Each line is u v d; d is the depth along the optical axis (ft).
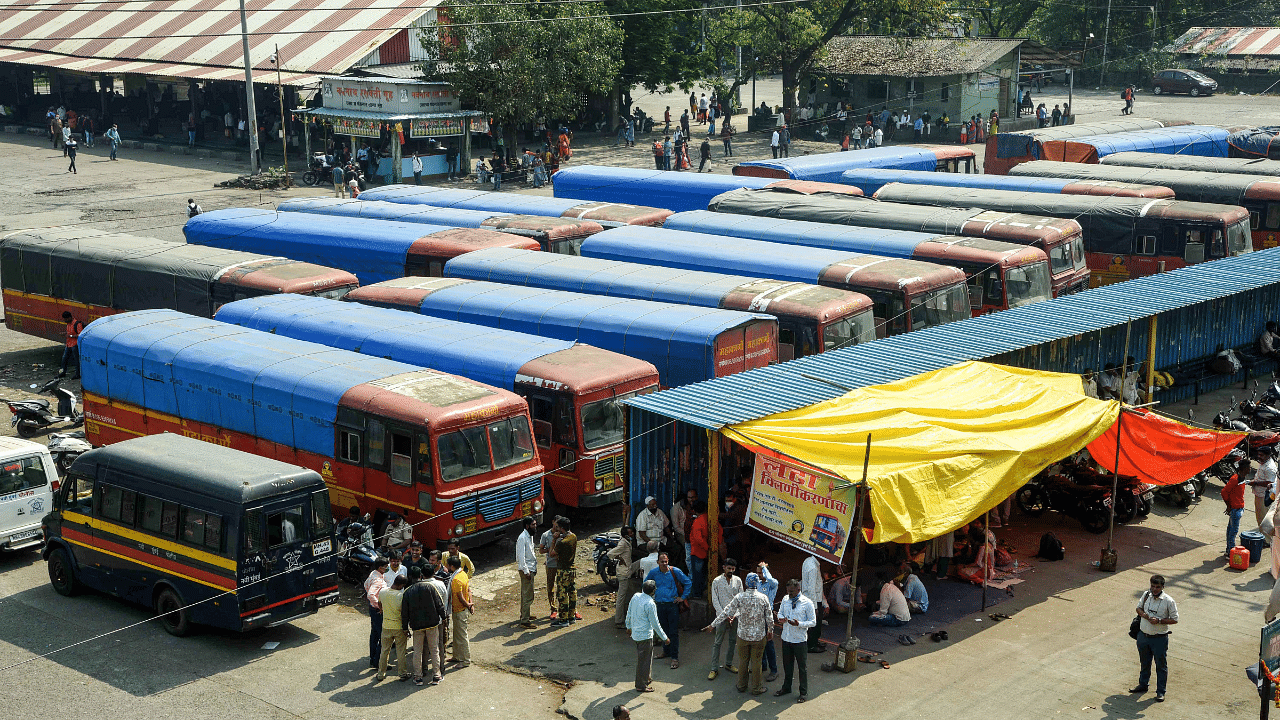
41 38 248.32
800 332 81.00
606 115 233.96
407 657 54.65
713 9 233.14
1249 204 122.83
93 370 80.33
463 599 53.98
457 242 99.71
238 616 54.24
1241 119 240.53
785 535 54.60
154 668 53.83
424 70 189.06
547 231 105.09
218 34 220.84
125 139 230.89
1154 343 79.15
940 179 130.82
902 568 58.80
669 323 77.66
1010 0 321.32
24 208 163.22
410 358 76.48
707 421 55.93
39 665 53.93
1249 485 66.95
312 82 189.57
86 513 60.13
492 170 186.80
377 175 185.37
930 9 233.76
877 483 51.72
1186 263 109.81
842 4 227.61
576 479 70.33
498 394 67.00
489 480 65.26
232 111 236.43
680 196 130.21
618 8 215.72
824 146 221.05
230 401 72.59
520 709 50.21
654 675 53.16
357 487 66.95
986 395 62.18
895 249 98.37
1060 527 70.49
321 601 57.72
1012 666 53.21
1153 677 52.08
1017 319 76.69
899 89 234.17
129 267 99.30
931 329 75.00
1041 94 293.02
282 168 188.65
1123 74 306.96
